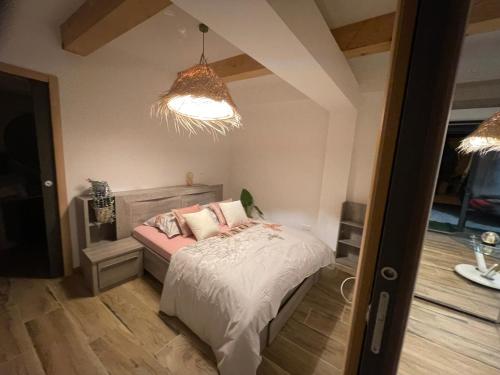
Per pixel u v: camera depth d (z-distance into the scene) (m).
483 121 1.93
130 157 2.75
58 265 2.32
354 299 0.58
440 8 0.42
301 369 1.52
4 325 1.70
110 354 1.53
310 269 2.11
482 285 2.35
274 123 3.72
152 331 1.73
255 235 2.45
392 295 0.51
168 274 1.89
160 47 2.35
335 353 1.65
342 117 3.03
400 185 0.48
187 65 2.84
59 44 2.07
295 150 3.57
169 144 3.18
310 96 2.42
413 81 0.45
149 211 2.73
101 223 2.37
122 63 2.53
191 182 3.46
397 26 0.47
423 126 0.44
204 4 1.06
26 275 2.31
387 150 0.49
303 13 1.32
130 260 2.31
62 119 2.17
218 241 2.24
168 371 1.44
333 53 1.82
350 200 3.23
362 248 0.56
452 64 0.42
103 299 2.04
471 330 1.92
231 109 1.85
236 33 1.28
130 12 1.45
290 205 3.71
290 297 1.98
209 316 1.55
